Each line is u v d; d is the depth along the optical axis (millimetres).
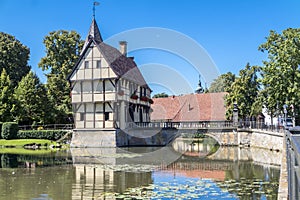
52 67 50812
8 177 17797
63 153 31156
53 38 50969
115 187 14992
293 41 31844
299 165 3502
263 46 33781
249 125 41188
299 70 31391
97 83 38188
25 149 36219
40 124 46250
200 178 17281
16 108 45625
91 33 42031
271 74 32219
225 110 47188
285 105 28547
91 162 24250
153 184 15625
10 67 55594
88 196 13234
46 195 13461
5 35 57938
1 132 43000
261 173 18672
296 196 4508
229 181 16219
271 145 32031
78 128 38375
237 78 44938
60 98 49562
